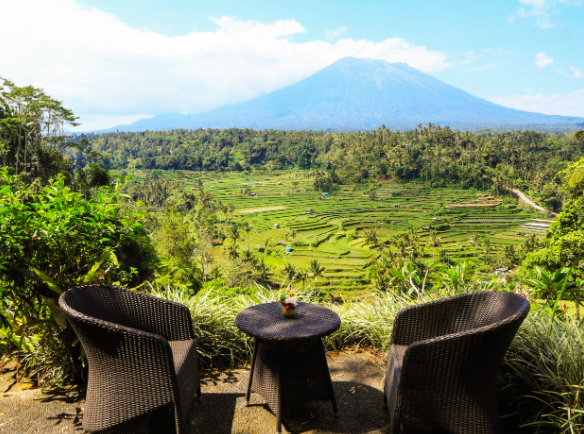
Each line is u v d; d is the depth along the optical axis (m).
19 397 2.27
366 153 160.12
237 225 97.69
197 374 2.21
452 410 1.75
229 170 191.12
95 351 1.77
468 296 2.12
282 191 147.25
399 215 114.12
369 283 56.56
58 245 2.33
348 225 106.69
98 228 2.48
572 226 17.92
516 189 131.25
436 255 70.56
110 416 1.79
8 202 2.22
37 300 2.43
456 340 1.64
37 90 46.72
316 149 191.12
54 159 46.44
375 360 2.83
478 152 148.00
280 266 67.12
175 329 2.19
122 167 189.38
